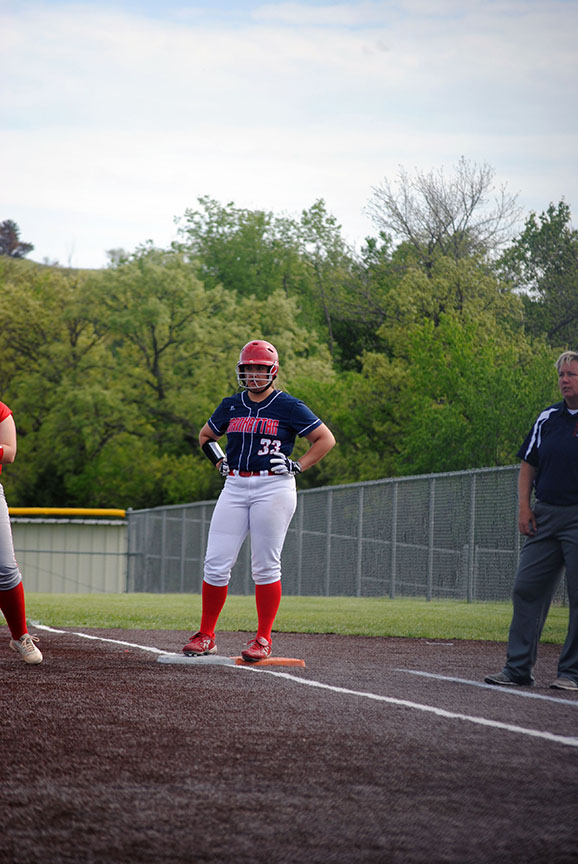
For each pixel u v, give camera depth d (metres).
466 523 42.28
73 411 116.19
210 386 114.81
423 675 15.42
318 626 26.45
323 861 6.28
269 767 8.69
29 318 125.75
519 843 6.64
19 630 15.84
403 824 7.04
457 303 104.31
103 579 85.50
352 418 106.12
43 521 85.81
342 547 53.06
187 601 40.16
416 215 116.25
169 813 7.26
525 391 83.25
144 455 118.00
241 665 16.16
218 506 17.05
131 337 115.38
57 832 6.79
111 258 129.25
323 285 137.38
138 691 12.85
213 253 146.62
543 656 20.45
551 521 14.93
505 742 9.80
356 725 10.63
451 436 84.56
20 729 10.20
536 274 113.75
